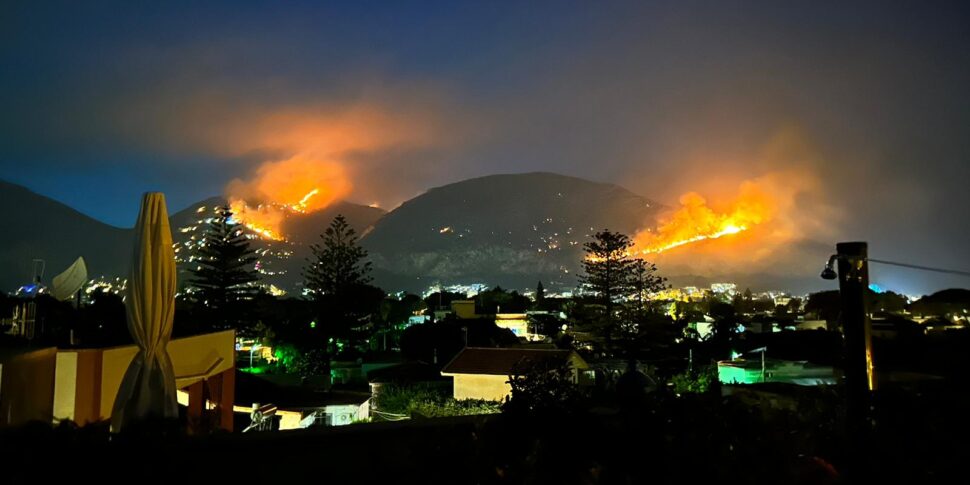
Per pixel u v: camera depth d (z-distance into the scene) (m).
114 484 5.08
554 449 4.48
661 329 44.88
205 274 39.69
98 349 9.21
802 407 5.46
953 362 11.56
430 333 46.72
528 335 64.31
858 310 5.89
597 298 45.66
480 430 4.70
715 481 4.02
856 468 4.24
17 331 10.55
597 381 6.52
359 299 47.66
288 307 56.28
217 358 14.02
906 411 4.97
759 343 36.16
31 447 5.44
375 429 5.98
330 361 45.41
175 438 5.93
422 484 4.14
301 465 5.45
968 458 4.23
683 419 4.73
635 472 4.16
